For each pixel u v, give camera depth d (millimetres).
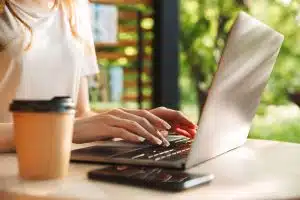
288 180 902
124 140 1317
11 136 1198
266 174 953
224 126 1085
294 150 1248
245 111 1193
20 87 1753
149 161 1006
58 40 1861
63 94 1867
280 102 6203
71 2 1904
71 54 1873
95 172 887
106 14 3574
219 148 1123
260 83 1222
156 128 1263
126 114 1257
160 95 3967
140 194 788
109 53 3633
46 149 878
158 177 841
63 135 893
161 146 1215
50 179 888
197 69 6520
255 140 1408
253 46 1062
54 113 874
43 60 1802
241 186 849
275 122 5996
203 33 6438
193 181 826
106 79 3551
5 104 1754
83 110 1951
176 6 4012
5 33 1724
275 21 6340
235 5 6309
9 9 1754
